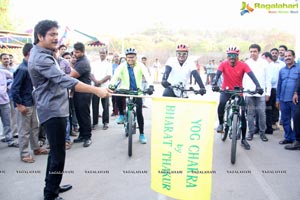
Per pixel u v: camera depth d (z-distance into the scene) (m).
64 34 15.17
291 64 6.39
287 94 6.34
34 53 3.38
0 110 6.27
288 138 6.43
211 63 21.62
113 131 7.68
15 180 4.51
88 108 6.30
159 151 2.83
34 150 5.70
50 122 3.48
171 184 2.82
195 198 2.76
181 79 6.01
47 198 3.72
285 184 4.36
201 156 2.71
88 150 6.01
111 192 4.09
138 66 6.48
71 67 7.05
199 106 2.69
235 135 5.14
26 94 5.23
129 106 5.93
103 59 8.33
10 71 7.42
